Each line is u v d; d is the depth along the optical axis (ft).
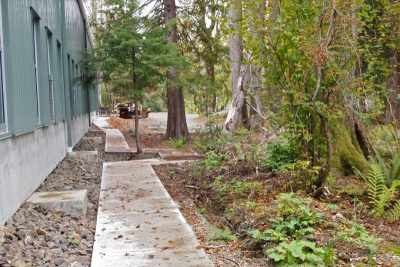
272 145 24.13
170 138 53.21
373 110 20.66
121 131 71.41
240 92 39.11
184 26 57.21
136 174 28.81
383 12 20.76
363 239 13.41
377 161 22.61
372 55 20.72
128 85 45.06
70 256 13.53
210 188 24.06
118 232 15.31
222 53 56.59
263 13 18.66
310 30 17.65
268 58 19.01
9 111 17.56
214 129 45.50
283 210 15.42
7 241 14.16
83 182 26.61
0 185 15.84
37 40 25.41
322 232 14.56
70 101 41.98
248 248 14.26
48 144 27.61
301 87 18.28
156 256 12.81
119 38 43.47
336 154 22.29
